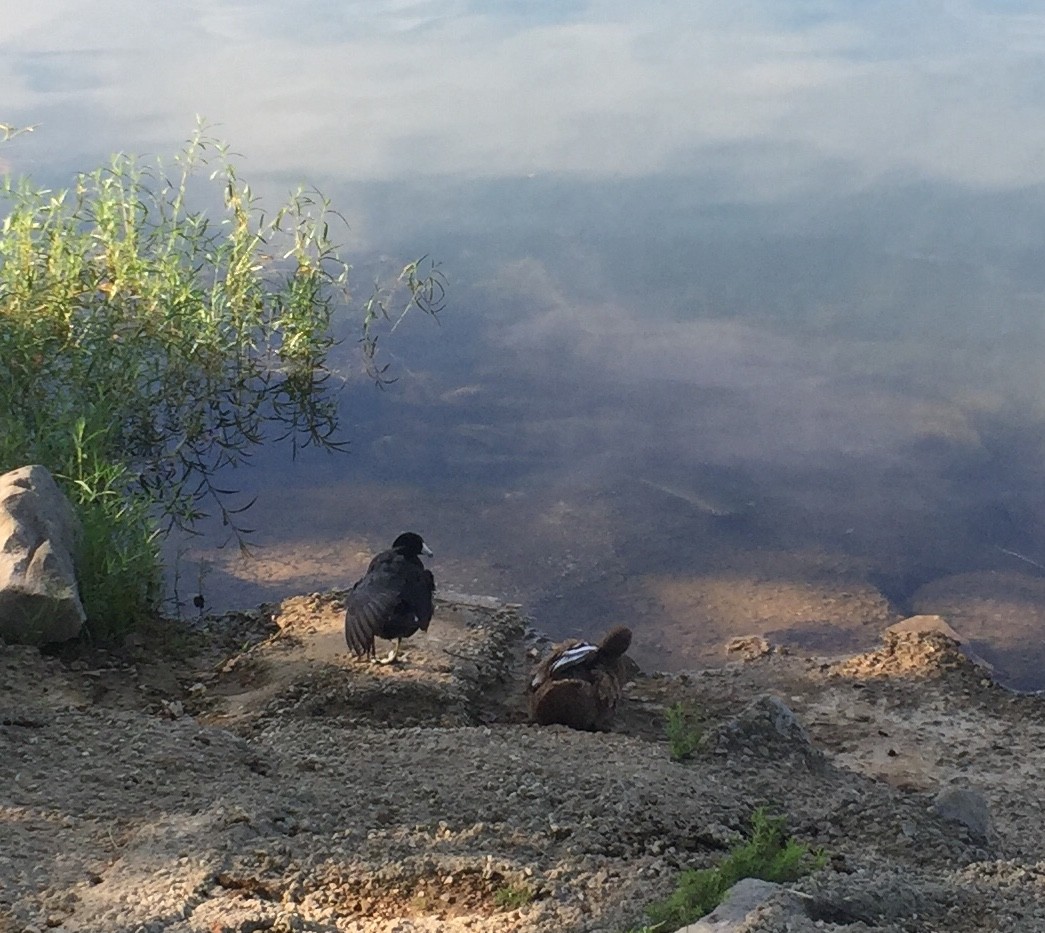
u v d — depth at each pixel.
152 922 2.61
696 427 5.90
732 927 2.55
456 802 3.24
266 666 4.15
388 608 3.85
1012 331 6.71
